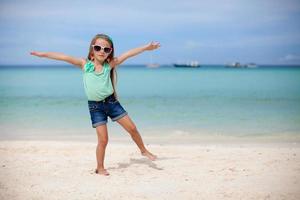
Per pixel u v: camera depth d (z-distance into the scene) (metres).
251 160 6.38
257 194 4.48
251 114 12.66
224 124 10.70
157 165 6.14
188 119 11.64
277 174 5.44
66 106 15.34
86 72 5.36
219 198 4.35
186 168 5.90
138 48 5.61
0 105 15.75
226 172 5.60
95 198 4.39
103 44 5.25
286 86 27.42
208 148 7.55
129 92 22.23
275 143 8.20
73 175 5.50
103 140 5.48
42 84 32.25
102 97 5.36
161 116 12.30
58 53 5.45
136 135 5.60
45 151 7.30
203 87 26.72
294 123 10.78
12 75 62.50
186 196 4.44
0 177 5.38
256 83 32.44
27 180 5.21
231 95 19.78
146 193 4.57
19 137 9.08
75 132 9.74
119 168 5.98
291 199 4.29
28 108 14.67
